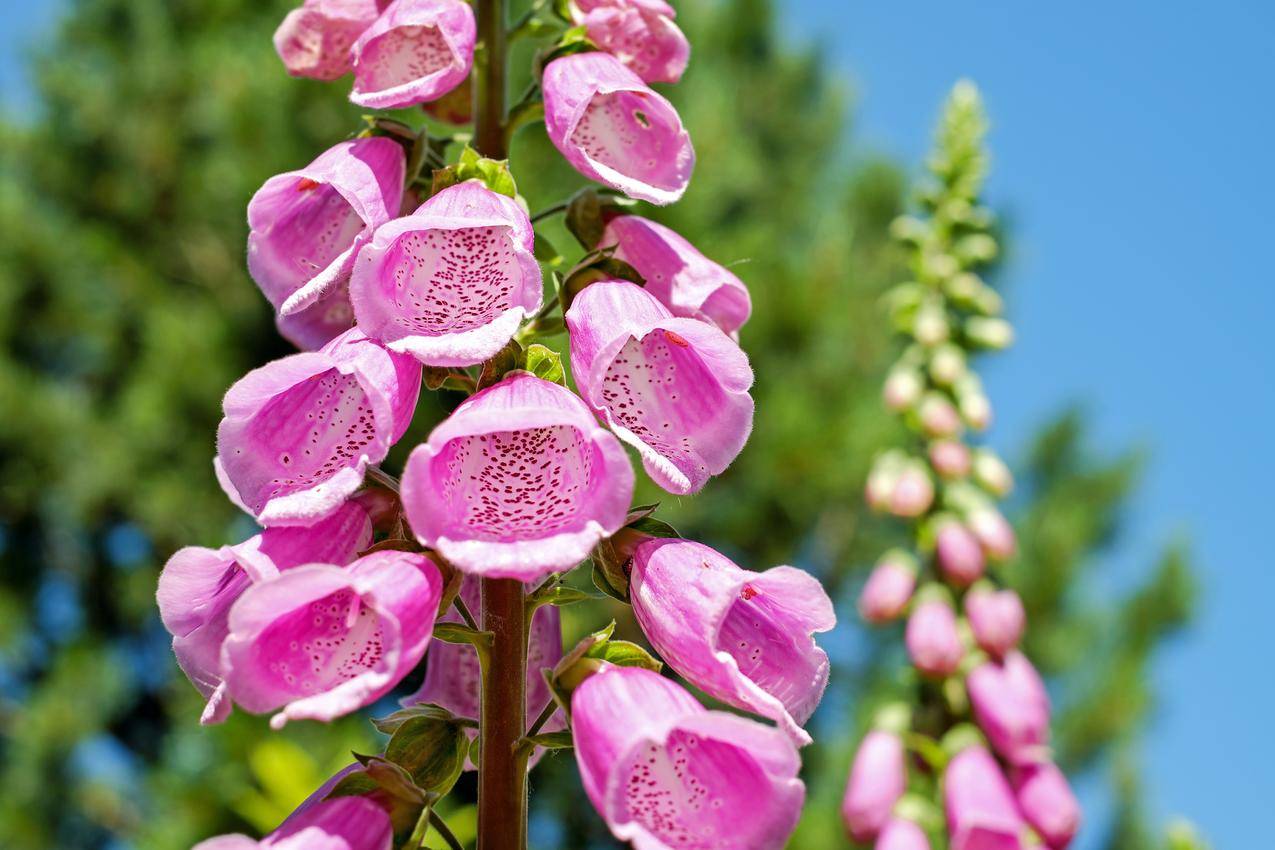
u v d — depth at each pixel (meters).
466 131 0.52
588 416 0.42
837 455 1.69
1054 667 1.83
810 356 1.84
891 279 2.12
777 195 2.31
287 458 0.44
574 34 0.48
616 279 0.46
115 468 1.93
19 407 2.02
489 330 0.43
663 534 0.45
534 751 0.48
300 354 0.43
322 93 1.85
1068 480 2.06
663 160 0.47
